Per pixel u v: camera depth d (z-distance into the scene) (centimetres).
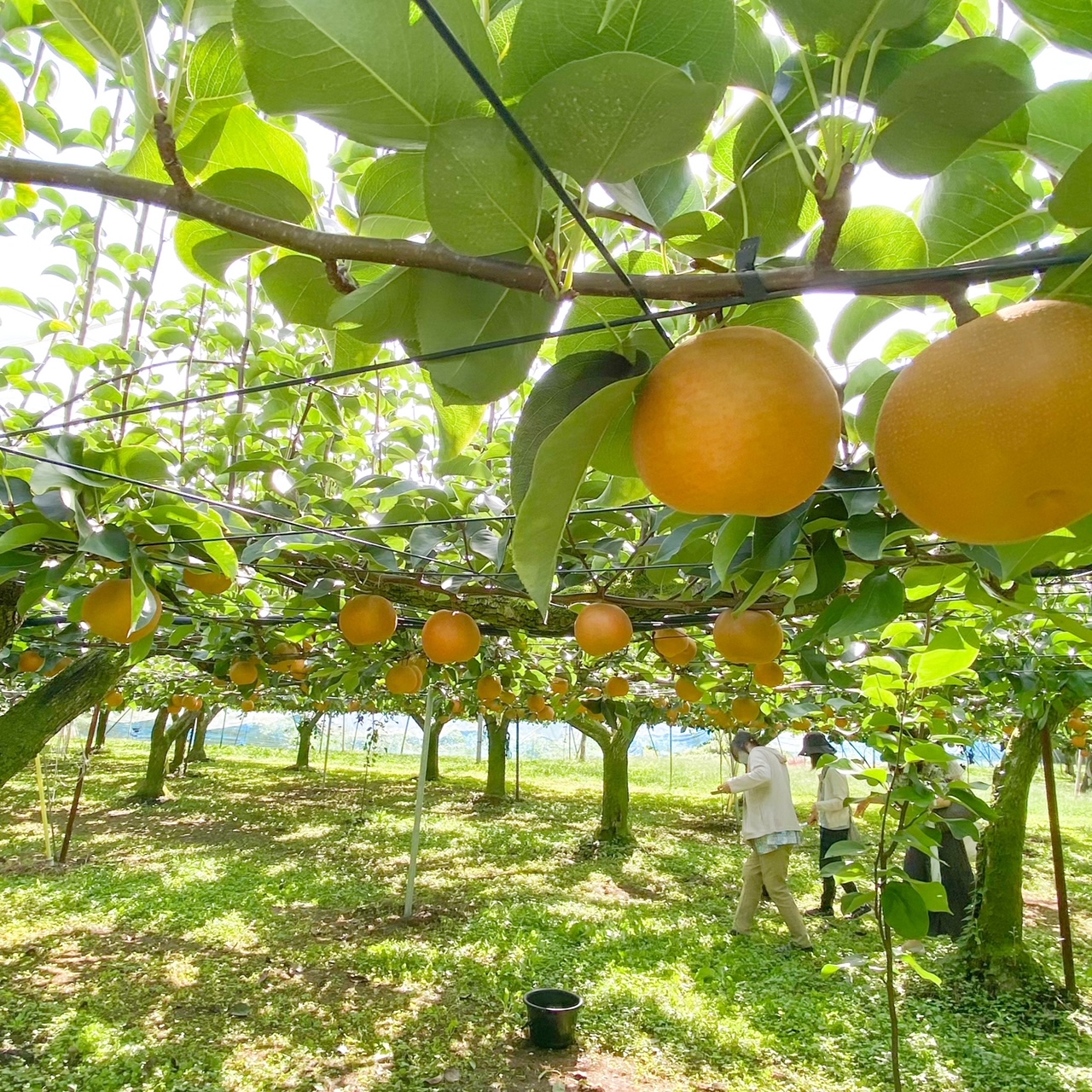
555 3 80
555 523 93
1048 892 987
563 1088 438
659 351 128
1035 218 119
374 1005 543
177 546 230
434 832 1234
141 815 1309
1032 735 620
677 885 941
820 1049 484
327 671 562
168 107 93
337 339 150
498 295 120
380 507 297
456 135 83
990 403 71
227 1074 442
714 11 81
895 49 98
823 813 814
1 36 140
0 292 261
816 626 172
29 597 218
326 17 77
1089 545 130
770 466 80
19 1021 494
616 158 85
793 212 115
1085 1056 479
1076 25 88
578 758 3194
